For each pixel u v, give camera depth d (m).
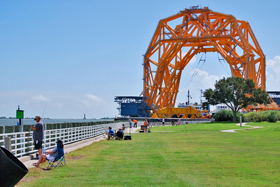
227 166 13.45
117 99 97.81
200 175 11.51
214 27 96.50
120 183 10.16
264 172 12.07
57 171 12.38
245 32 92.94
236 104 71.31
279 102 110.81
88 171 12.35
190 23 92.75
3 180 8.33
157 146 22.67
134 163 14.38
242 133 37.41
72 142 25.12
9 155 9.20
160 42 90.50
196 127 54.34
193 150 19.73
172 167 13.24
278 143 23.95
